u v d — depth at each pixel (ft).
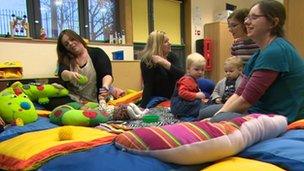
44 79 9.50
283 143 3.03
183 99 5.97
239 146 2.97
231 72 6.62
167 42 7.66
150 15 14.87
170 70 7.42
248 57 6.42
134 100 8.38
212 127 3.02
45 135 3.82
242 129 3.08
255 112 4.31
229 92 6.48
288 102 4.09
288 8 8.04
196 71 6.44
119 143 3.15
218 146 2.82
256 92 4.03
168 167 2.80
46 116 6.17
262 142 3.24
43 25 11.05
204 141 2.81
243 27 6.50
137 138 3.03
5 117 5.39
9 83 8.64
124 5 13.34
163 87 7.62
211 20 17.38
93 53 8.07
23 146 3.38
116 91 8.80
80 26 12.26
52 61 10.73
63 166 2.78
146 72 7.50
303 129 3.66
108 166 2.63
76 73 7.58
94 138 3.69
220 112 4.19
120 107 5.83
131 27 13.53
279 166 2.71
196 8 16.49
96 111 5.41
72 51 7.84
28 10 10.62
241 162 2.78
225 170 2.59
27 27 10.11
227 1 18.21
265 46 4.29
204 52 16.14
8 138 4.28
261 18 4.18
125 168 2.61
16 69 9.11
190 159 2.81
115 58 12.09
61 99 7.44
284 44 4.08
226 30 16.39
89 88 7.89
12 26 9.74
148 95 7.47
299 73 4.07
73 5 11.98
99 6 12.84
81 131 4.07
